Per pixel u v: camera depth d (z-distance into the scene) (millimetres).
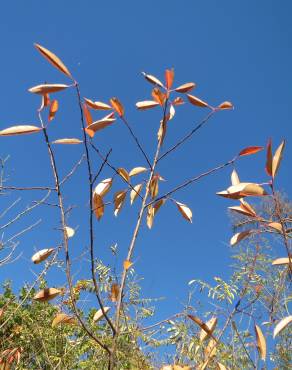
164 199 1164
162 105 1134
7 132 1003
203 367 1108
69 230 1028
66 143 1027
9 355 1691
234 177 996
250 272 1210
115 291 1113
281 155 861
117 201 1153
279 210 865
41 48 993
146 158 1146
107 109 1062
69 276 988
